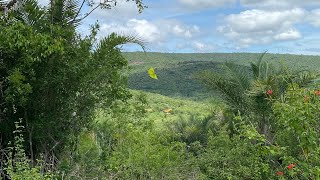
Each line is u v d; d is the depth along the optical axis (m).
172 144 9.15
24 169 6.66
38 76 7.76
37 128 7.90
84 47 8.23
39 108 7.99
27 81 7.68
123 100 8.76
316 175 5.69
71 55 8.00
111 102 8.49
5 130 7.95
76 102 8.17
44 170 7.60
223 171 8.10
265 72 11.44
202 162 8.69
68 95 8.09
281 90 9.89
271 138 9.64
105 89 8.38
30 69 7.46
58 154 8.27
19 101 7.45
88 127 8.75
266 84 9.76
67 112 8.09
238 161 8.30
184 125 13.95
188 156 9.02
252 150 8.15
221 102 12.00
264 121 10.09
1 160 7.21
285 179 6.70
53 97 8.05
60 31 7.93
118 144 8.62
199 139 12.90
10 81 7.07
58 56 7.70
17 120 7.93
